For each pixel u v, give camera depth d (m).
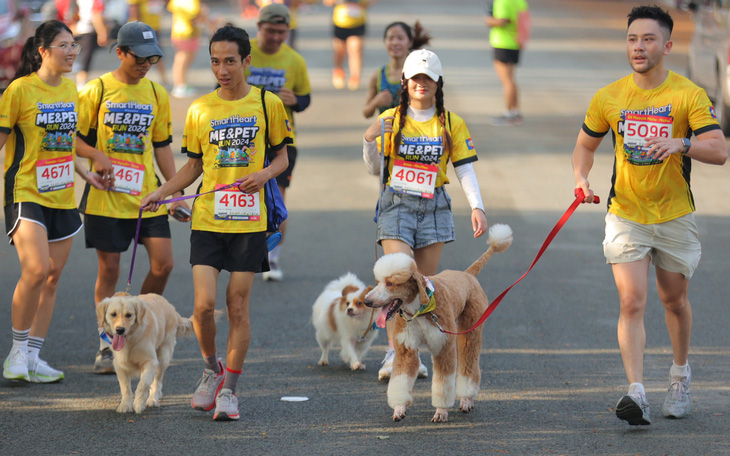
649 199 9.34
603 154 24.98
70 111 10.68
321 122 28.97
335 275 15.52
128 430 9.16
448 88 35.22
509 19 28.28
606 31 56.94
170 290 14.65
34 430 9.15
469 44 48.56
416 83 10.22
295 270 15.85
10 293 14.41
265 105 9.62
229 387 9.56
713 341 12.16
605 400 10.05
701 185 21.92
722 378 10.73
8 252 17.06
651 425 9.27
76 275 15.56
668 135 9.25
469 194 10.29
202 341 9.74
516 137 27.06
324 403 10.06
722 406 9.81
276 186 9.94
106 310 9.57
